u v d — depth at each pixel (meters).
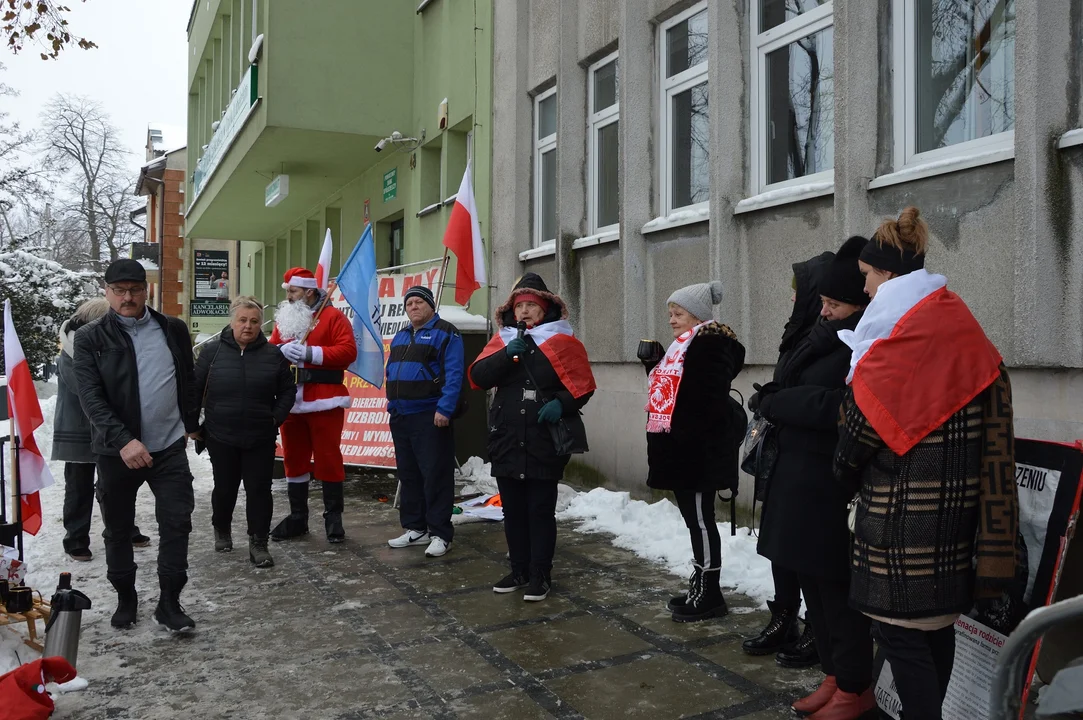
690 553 5.27
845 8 4.96
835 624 2.89
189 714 3.23
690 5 6.90
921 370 2.35
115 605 4.60
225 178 13.68
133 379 4.09
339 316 6.38
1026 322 3.94
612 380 7.51
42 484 4.77
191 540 6.12
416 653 3.82
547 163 8.98
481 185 9.66
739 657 3.67
